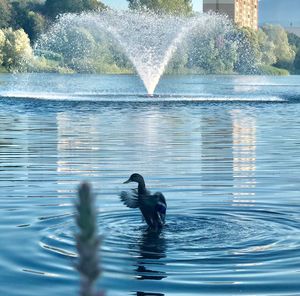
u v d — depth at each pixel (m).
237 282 6.84
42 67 107.94
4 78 82.44
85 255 1.71
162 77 99.62
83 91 54.19
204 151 18.84
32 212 10.27
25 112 33.16
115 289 6.60
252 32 131.25
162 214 9.09
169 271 7.25
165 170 15.09
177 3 126.88
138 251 8.05
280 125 27.53
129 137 22.52
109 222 9.57
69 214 10.10
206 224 9.51
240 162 16.56
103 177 14.03
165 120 29.42
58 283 6.72
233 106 38.66
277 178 13.97
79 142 20.97
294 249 8.14
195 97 45.88
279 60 154.38
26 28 134.12
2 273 7.05
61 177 14.02
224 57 116.69
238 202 11.15
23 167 15.52
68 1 144.12
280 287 6.66
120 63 111.81
